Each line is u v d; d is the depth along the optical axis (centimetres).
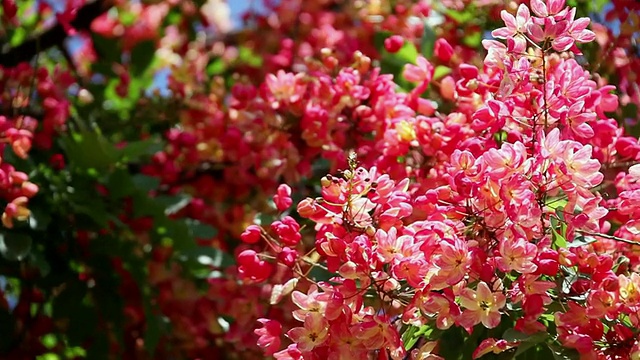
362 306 145
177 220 201
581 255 142
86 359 208
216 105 219
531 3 148
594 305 142
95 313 203
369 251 142
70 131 204
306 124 177
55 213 196
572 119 147
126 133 225
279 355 145
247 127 187
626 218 153
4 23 224
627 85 186
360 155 175
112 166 198
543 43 149
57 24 230
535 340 141
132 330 210
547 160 142
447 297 142
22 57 224
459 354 148
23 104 202
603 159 158
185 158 217
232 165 214
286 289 148
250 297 183
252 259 151
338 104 175
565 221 144
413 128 163
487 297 140
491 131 150
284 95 183
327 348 143
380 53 219
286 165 185
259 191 213
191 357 210
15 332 204
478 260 141
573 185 142
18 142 186
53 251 199
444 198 145
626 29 186
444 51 175
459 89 162
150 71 246
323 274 160
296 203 183
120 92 233
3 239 187
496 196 141
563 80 148
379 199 148
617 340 143
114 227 202
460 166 144
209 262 202
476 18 200
